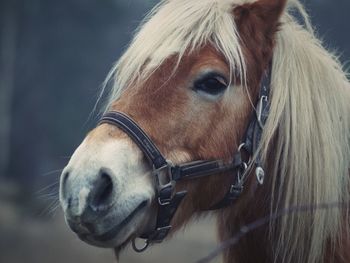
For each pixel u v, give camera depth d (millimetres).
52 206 6461
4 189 35938
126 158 5422
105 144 5430
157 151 5539
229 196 5906
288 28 6184
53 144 43531
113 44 48469
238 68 5785
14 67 46031
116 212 5289
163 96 5625
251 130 5906
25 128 42844
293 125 5875
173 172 5590
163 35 5758
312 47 6250
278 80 5977
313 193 5824
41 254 23109
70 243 24828
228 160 5797
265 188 6027
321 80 6031
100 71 47500
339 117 6004
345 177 5977
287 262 5930
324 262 5859
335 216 5824
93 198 5215
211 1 5988
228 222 6254
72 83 46781
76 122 44844
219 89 5730
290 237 5887
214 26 5836
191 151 5668
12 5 46750
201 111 5684
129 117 5555
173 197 5641
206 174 5723
